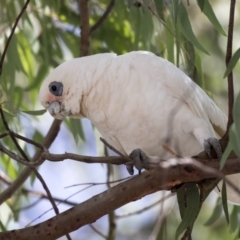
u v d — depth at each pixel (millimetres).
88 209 6820
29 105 12156
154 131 7715
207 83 13648
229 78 6340
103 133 8305
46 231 6871
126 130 7859
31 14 11086
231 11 6336
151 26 9523
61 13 11328
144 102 7656
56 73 8359
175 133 7609
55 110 8398
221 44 13734
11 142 10227
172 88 7699
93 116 8141
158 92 7664
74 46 11391
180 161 5297
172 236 11508
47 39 11188
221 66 13711
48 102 8461
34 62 11938
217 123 8078
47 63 10609
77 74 8148
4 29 10469
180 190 7215
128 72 7789
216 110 8109
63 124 13227
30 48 11125
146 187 6750
